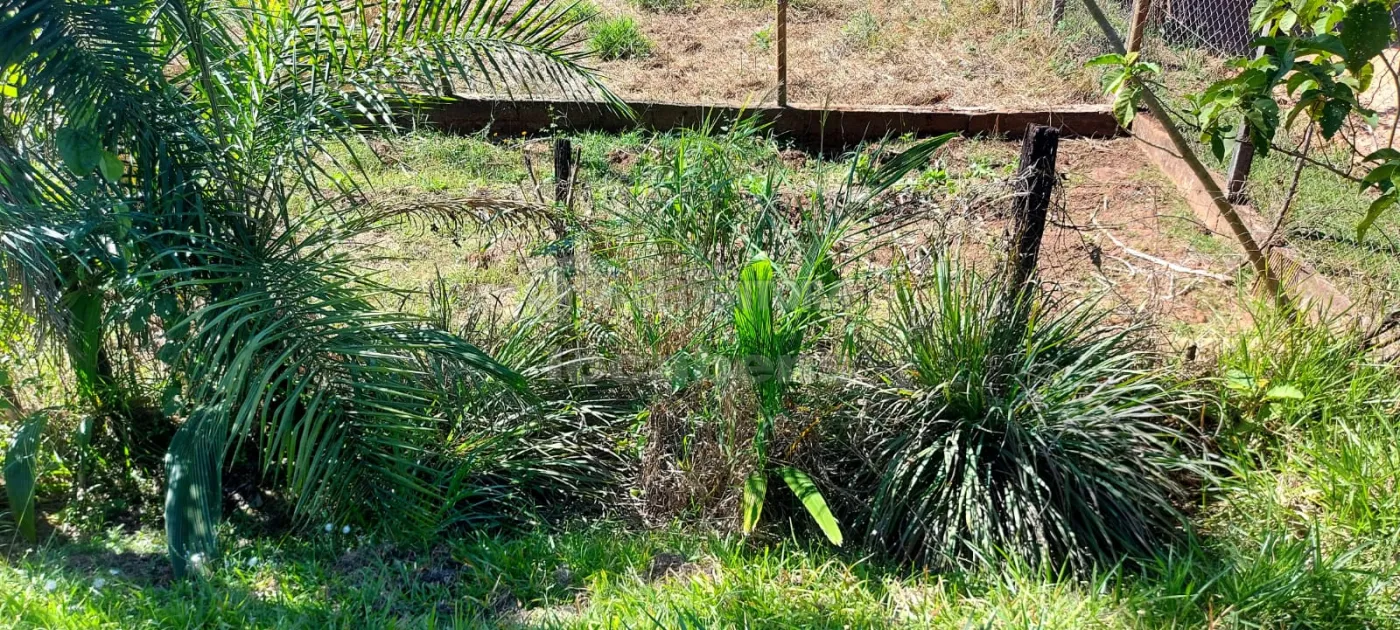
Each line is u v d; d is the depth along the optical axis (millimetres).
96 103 3477
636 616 3344
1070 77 8664
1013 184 4312
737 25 10039
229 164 3859
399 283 5859
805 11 10219
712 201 4410
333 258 3904
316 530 3959
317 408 3689
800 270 4051
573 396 4480
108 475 4246
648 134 8109
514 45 4391
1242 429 4309
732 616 3344
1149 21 8711
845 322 4141
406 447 3746
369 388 3635
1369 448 4012
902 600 3551
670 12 10344
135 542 3949
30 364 4500
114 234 3695
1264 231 6004
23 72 3463
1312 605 3371
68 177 3684
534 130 8117
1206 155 6891
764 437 3850
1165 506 3785
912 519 3816
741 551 3789
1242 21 8820
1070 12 9211
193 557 3557
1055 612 3369
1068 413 3953
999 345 4070
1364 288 5105
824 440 4055
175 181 3805
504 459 4211
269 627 3291
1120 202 6910
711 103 8172
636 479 4227
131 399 4352
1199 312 5473
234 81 4027
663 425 4117
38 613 3191
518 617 3461
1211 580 3393
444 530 3982
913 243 4887
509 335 4582
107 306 4043
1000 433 3957
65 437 4211
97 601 3336
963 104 8359
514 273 6012
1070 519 3812
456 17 4297
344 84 4254
